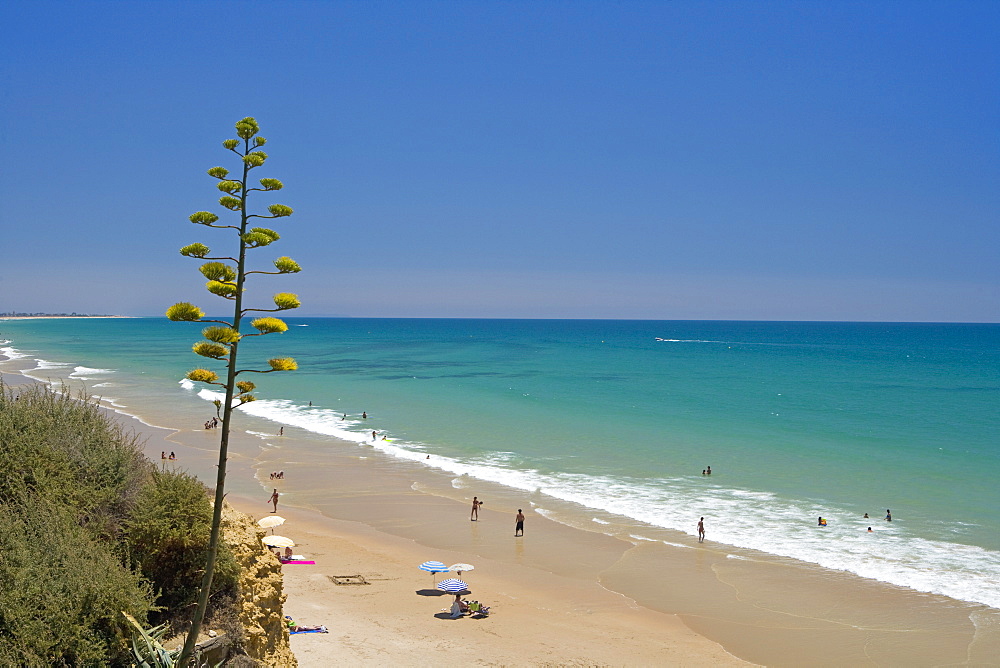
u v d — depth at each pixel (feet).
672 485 125.59
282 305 28.09
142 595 36.83
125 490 43.62
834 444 161.17
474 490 123.65
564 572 86.99
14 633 31.60
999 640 68.28
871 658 65.72
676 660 65.10
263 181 28.37
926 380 309.42
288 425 188.34
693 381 303.89
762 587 81.51
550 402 233.35
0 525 35.76
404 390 269.23
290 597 76.79
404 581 83.46
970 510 108.47
